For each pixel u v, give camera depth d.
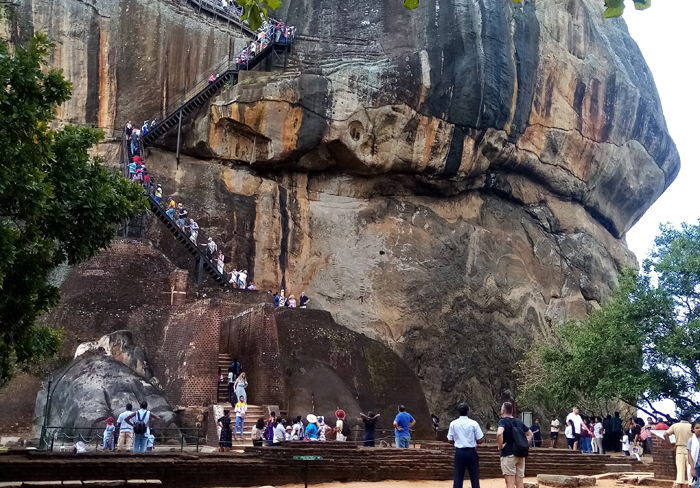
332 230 37.97
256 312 25.11
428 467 17.22
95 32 35.47
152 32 36.53
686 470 14.95
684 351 24.66
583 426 22.34
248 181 36.12
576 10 44.09
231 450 18.55
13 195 13.49
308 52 37.59
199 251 29.50
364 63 36.88
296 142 35.53
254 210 35.91
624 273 27.75
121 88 35.66
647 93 48.25
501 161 40.59
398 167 37.97
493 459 18.62
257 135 35.81
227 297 27.66
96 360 23.14
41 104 14.38
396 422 18.20
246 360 25.03
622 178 47.34
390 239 38.47
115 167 34.03
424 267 38.47
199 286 28.12
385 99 36.34
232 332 26.27
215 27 38.09
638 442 27.47
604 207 47.81
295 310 26.19
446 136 37.59
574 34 43.53
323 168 37.97
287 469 16.05
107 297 25.75
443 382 36.91
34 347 15.32
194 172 35.28
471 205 41.09
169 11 37.22
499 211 42.19
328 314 26.78
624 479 16.98
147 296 26.42
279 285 35.97
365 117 36.38
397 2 38.62
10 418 21.88
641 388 25.17
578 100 43.38
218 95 35.62
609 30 48.38
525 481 16.66
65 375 22.64
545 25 41.78
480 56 37.66
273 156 35.81
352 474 16.58
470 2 38.12
